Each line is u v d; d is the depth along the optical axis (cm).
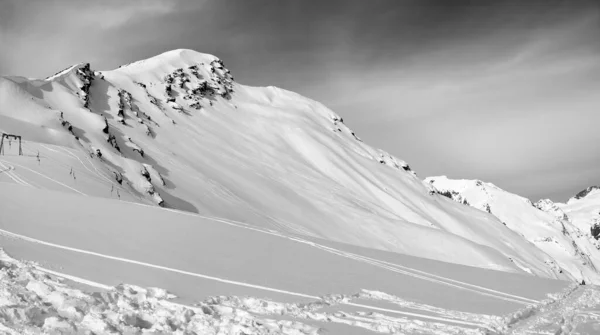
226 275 2138
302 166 19612
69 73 15425
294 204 15025
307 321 1620
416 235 14325
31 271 1594
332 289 2202
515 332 1780
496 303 2280
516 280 3006
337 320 1672
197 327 1352
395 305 2050
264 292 1966
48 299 1365
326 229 13812
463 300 2288
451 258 13388
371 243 13662
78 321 1262
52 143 8838
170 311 1459
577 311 2244
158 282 1820
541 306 2314
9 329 1126
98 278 1706
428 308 2052
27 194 3250
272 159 19225
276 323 1493
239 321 1462
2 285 1396
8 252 1812
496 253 13862
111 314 1320
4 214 2544
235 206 12625
